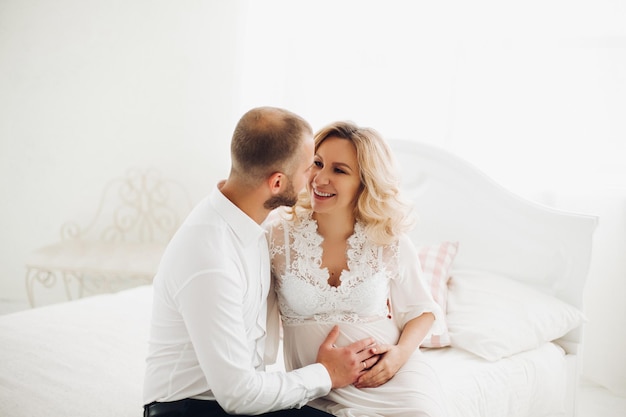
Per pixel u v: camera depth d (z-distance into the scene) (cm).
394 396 146
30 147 398
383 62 312
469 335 190
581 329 215
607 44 266
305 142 135
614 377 266
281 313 163
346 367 145
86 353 182
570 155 276
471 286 217
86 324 206
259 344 147
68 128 393
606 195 263
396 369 154
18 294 408
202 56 369
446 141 300
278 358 190
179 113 379
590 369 273
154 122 384
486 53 288
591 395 265
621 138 268
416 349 167
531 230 226
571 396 218
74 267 338
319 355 149
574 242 217
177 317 133
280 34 338
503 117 287
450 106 298
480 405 167
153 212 389
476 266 238
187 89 375
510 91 284
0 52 389
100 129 390
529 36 279
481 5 288
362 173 157
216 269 126
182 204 388
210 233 131
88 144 393
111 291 391
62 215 402
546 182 279
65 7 381
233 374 123
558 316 205
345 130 158
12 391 154
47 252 357
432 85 302
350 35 319
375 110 317
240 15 353
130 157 390
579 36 271
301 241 156
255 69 349
